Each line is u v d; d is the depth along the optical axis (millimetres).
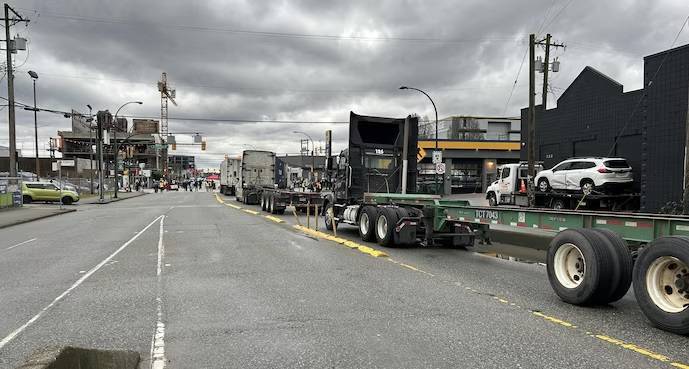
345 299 6859
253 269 9273
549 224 7668
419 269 9289
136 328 5547
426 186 33375
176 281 8164
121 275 8742
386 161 15914
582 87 25109
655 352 4676
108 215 25438
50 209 28875
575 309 6285
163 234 15664
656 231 5922
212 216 24047
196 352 4758
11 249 12641
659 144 16906
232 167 55062
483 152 50125
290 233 15992
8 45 30422
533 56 23312
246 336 5238
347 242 13094
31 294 7297
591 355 4598
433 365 4367
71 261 10422
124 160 88375
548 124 28234
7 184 29391
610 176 19531
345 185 15953
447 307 6398
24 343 5047
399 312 6164
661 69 16781
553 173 22250
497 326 5543
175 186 97812
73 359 3797
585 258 6172
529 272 8977
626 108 22125
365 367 4340
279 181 38750
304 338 5152
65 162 89062
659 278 5422
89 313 6199
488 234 11234
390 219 12141
